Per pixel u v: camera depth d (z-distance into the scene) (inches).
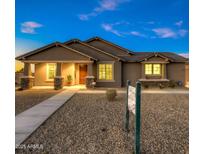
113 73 772.0
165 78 788.0
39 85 781.3
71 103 398.3
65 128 224.2
